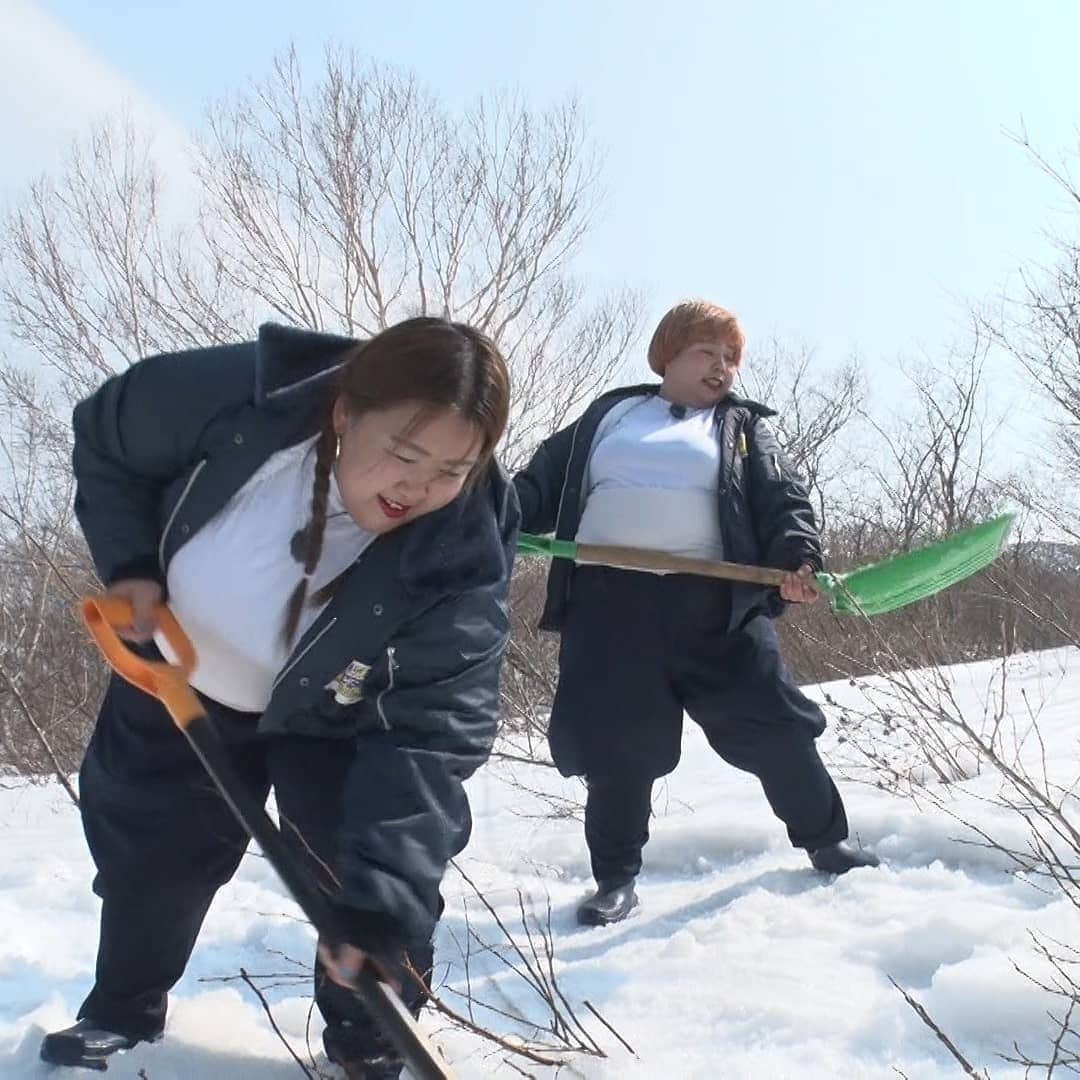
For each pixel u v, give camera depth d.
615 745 3.70
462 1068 2.61
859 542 12.88
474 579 2.27
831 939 3.20
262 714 2.49
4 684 5.73
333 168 13.36
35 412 11.08
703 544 3.76
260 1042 2.79
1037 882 3.44
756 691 3.72
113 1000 2.67
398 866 2.10
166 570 2.38
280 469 2.26
